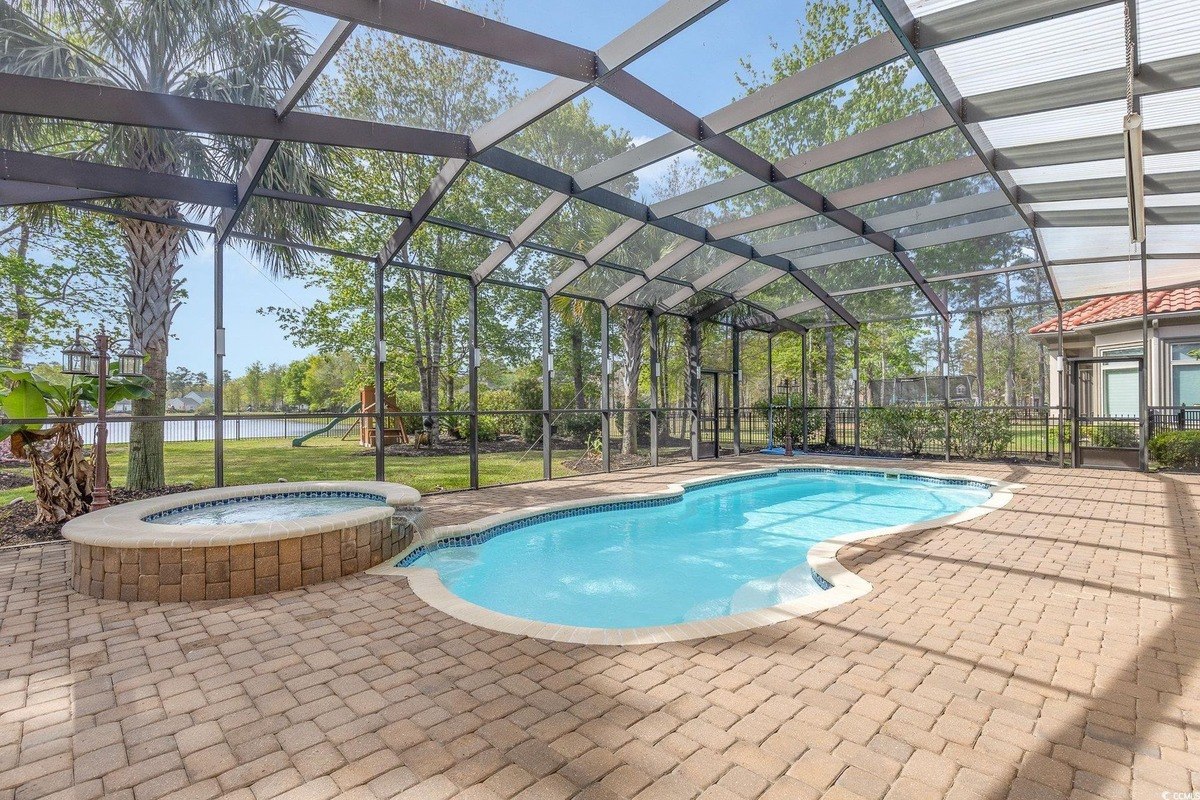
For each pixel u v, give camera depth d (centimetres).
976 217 879
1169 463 1037
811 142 681
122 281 843
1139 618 360
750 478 1102
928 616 366
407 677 286
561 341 1255
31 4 524
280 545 425
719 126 566
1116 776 206
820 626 350
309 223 730
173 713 252
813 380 1584
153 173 555
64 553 521
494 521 660
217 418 650
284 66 615
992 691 269
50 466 615
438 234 812
